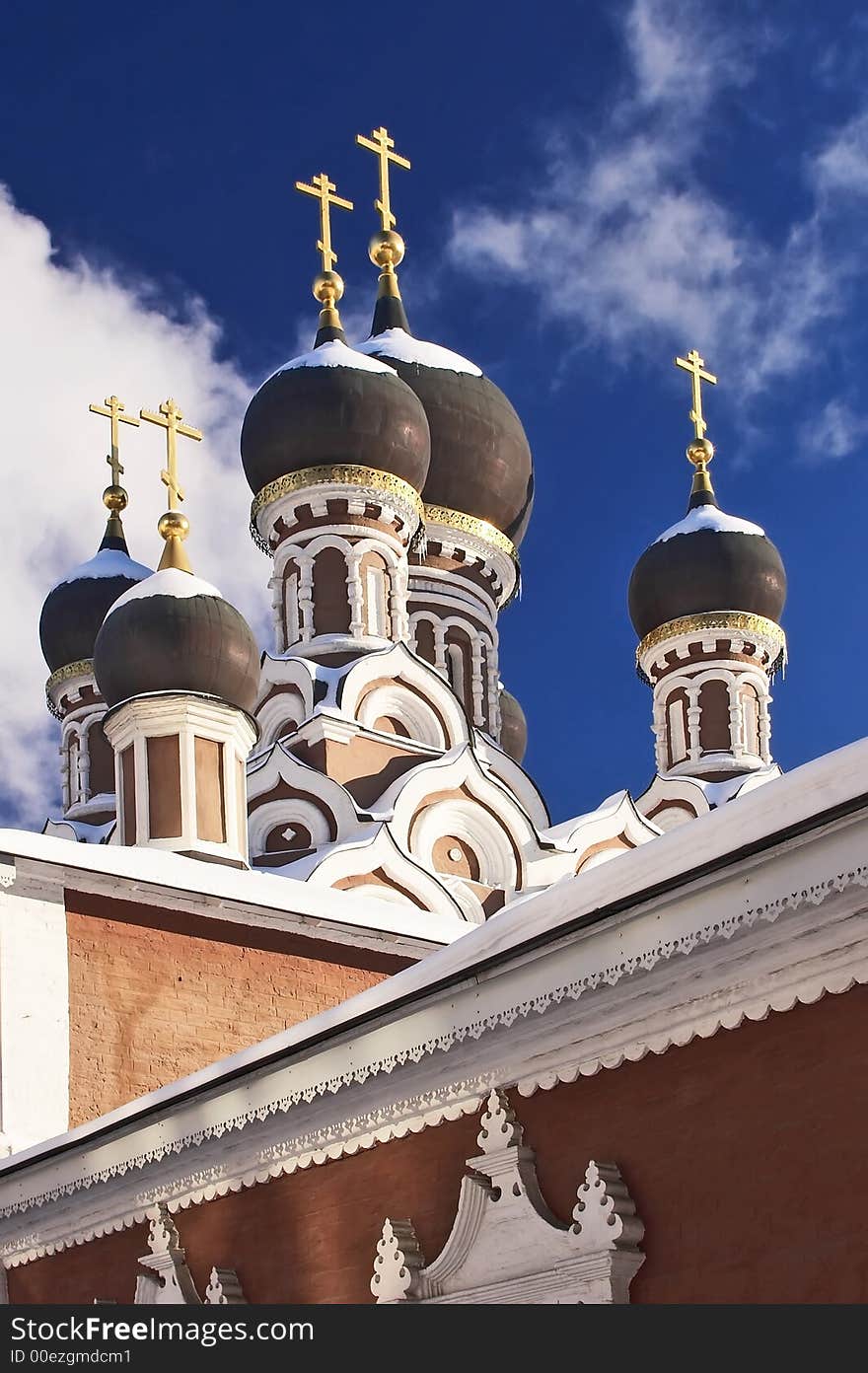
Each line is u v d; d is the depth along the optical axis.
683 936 8.63
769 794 8.16
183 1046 17.27
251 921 18.09
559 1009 9.48
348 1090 10.88
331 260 32.41
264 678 29.23
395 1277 10.39
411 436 30.12
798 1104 8.36
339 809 27.22
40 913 16.83
